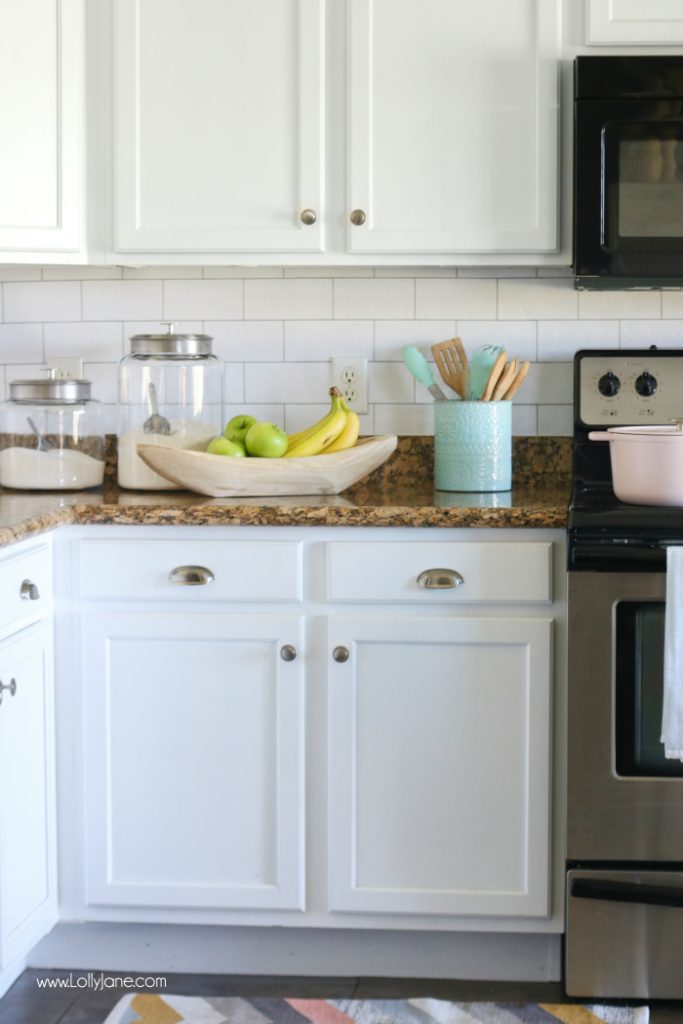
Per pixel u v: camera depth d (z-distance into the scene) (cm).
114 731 249
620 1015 238
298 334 299
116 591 246
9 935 226
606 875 237
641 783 234
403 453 297
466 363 281
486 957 257
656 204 257
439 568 241
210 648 247
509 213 264
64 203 267
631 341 293
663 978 240
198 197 269
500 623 240
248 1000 246
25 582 230
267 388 300
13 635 226
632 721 234
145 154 268
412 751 245
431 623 242
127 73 267
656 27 259
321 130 266
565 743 242
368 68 263
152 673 248
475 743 244
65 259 269
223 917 253
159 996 248
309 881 250
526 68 261
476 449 275
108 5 268
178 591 246
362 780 246
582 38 261
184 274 300
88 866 252
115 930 262
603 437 245
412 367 280
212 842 250
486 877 246
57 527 247
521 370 278
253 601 246
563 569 240
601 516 232
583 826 237
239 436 278
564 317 294
